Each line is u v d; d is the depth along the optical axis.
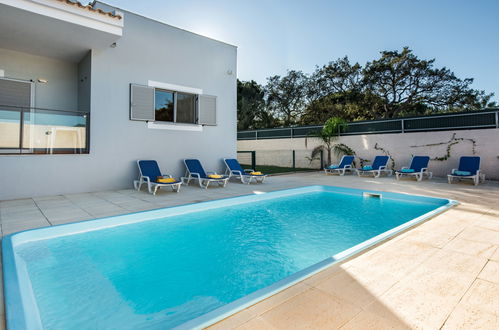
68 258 3.66
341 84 26.34
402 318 1.87
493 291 2.24
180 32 9.38
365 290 2.26
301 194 8.37
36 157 6.88
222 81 10.60
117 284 3.00
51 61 8.33
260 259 3.69
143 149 8.61
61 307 2.54
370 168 12.18
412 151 12.62
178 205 5.98
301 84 28.83
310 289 2.27
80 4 6.22
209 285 2.99
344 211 6.29
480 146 10.88
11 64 7.71
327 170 14.88
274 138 18.17
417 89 23.52
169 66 9.09
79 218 4.87
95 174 7.75
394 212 6.17
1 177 6.48
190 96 9.82
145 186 8.66
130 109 8.27
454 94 23.05
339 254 3.02
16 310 2.08
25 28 6.46
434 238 3.62
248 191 7.98
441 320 1.85
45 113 7.03
